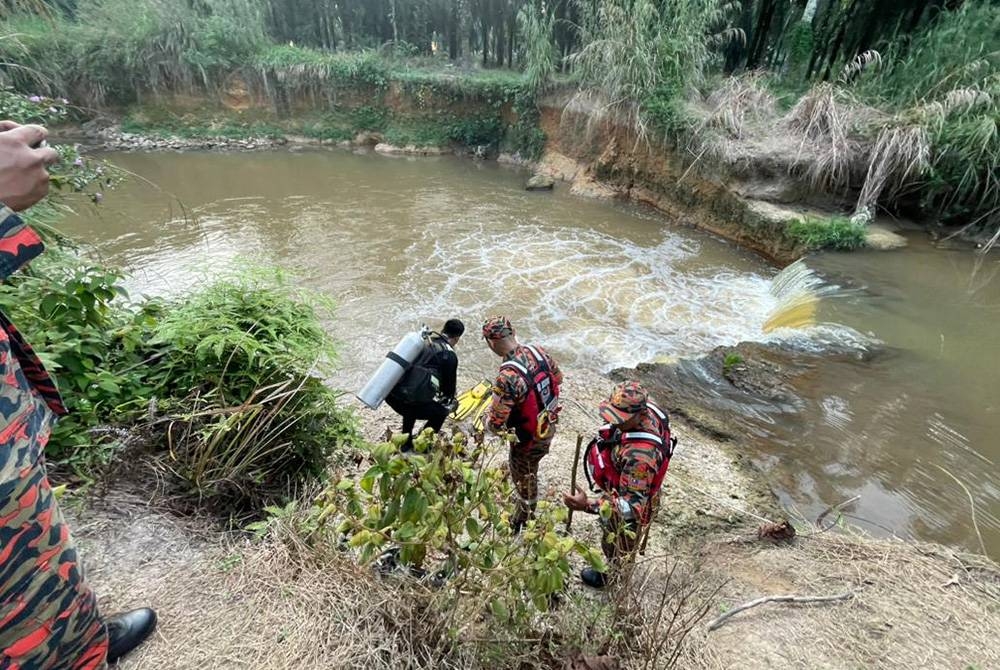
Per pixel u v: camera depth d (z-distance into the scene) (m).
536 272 9.64
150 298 3.74
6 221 1.07
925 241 10.35
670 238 11.58
